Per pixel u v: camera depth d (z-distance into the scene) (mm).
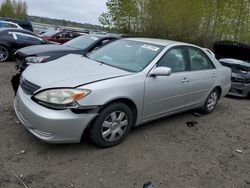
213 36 21703
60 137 3469
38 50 7246
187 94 5098
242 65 8758
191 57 5246
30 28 24656
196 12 20828
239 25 22500
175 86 4715
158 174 3549
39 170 3328
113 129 3941
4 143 3797
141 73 4191
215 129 5332
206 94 5730
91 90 3547
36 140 3951
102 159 3701
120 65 4457
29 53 7039
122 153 3908
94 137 3773
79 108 3473
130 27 24078
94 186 3172
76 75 3791
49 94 3449
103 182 3256
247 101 8250
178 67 4887
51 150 3754
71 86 3498
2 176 3148
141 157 3879
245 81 8148
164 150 4164
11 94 5895
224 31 22156
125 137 4285
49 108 3436
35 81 3668
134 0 23500
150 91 4258
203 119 5797
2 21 20969
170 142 4457
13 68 9000
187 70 5082
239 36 22672
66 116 3420
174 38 21141
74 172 3367
